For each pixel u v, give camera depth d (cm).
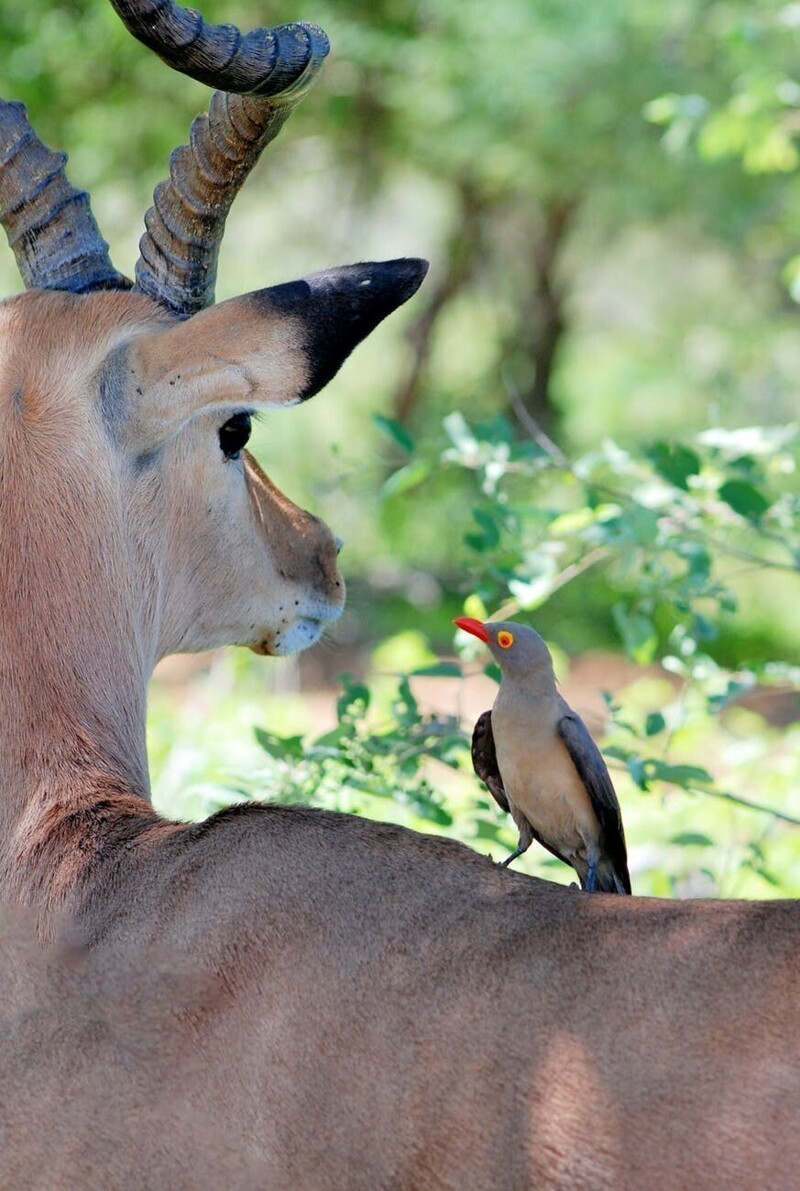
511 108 2412
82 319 575
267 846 480
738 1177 371
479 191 2941
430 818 812
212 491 620
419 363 3145
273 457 2489
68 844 505
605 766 575
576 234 3145
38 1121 451
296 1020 432
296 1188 415
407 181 2981
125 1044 450
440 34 2448
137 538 587
